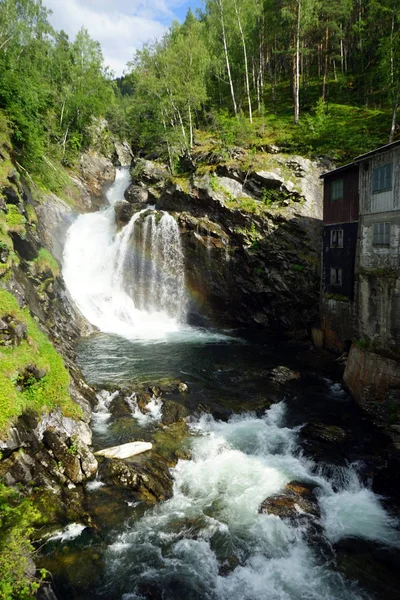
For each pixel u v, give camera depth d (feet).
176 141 152.35
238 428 56.18
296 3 142.72
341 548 35.91
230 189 113.39
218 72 168.25
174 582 31.94
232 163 118.42
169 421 55.36
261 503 41.06
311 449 50.93
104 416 55.98
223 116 154.20
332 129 127.65
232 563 34.06
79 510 37.81
